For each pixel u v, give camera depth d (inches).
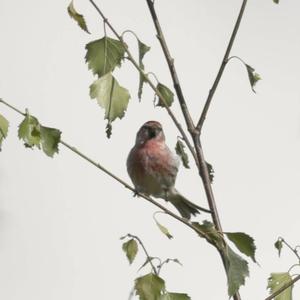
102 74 241.6
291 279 235.0
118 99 234.8
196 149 250.7
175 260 213.2
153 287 205.0
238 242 219.8
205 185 247.6
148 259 213.2
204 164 249.1
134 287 206.1
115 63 241.8
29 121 218.1
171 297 205.9
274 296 229.8
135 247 216.7
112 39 242.5
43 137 219.5
